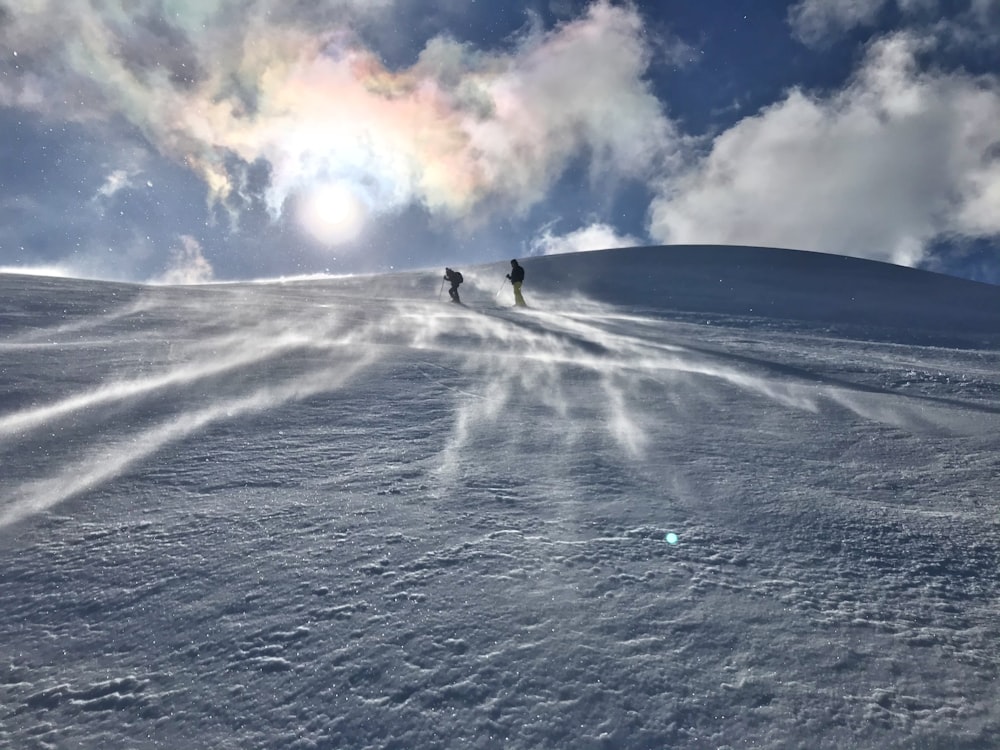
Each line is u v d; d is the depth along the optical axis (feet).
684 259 98.07
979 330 56.59
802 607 6.73
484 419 14.64
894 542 8.50
